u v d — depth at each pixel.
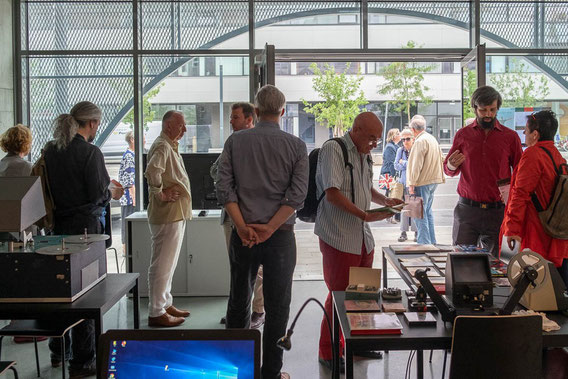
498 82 6.41
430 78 7.36
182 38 6.27
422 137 6.71
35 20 6.23
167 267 4.62
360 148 3.45
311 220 3.80
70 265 2.75
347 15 6.26
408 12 6.28
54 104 6.29
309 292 5.71
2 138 4.20
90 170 3.69
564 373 2.76
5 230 2.62
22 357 4.08
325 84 7.23
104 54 6.25
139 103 6.29
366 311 2.53
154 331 1.57
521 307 2.57
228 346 1.56
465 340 2.12
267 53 5.60
